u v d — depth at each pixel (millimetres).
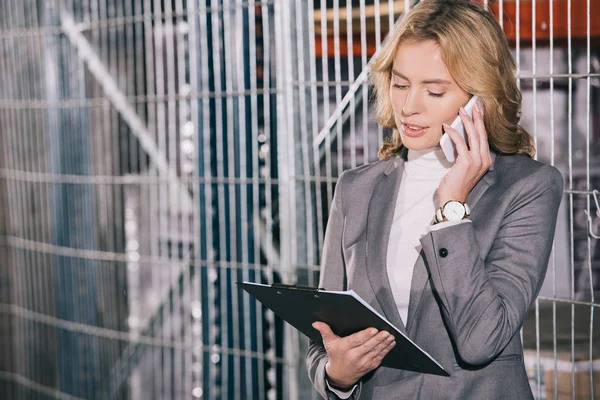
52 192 3592
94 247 3457
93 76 3381
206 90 2980
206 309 3084
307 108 2674
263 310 2947
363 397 1651
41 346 3762
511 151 1592
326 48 2584
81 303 3541
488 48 1514
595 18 2713
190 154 3143
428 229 1560
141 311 3475
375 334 1471
